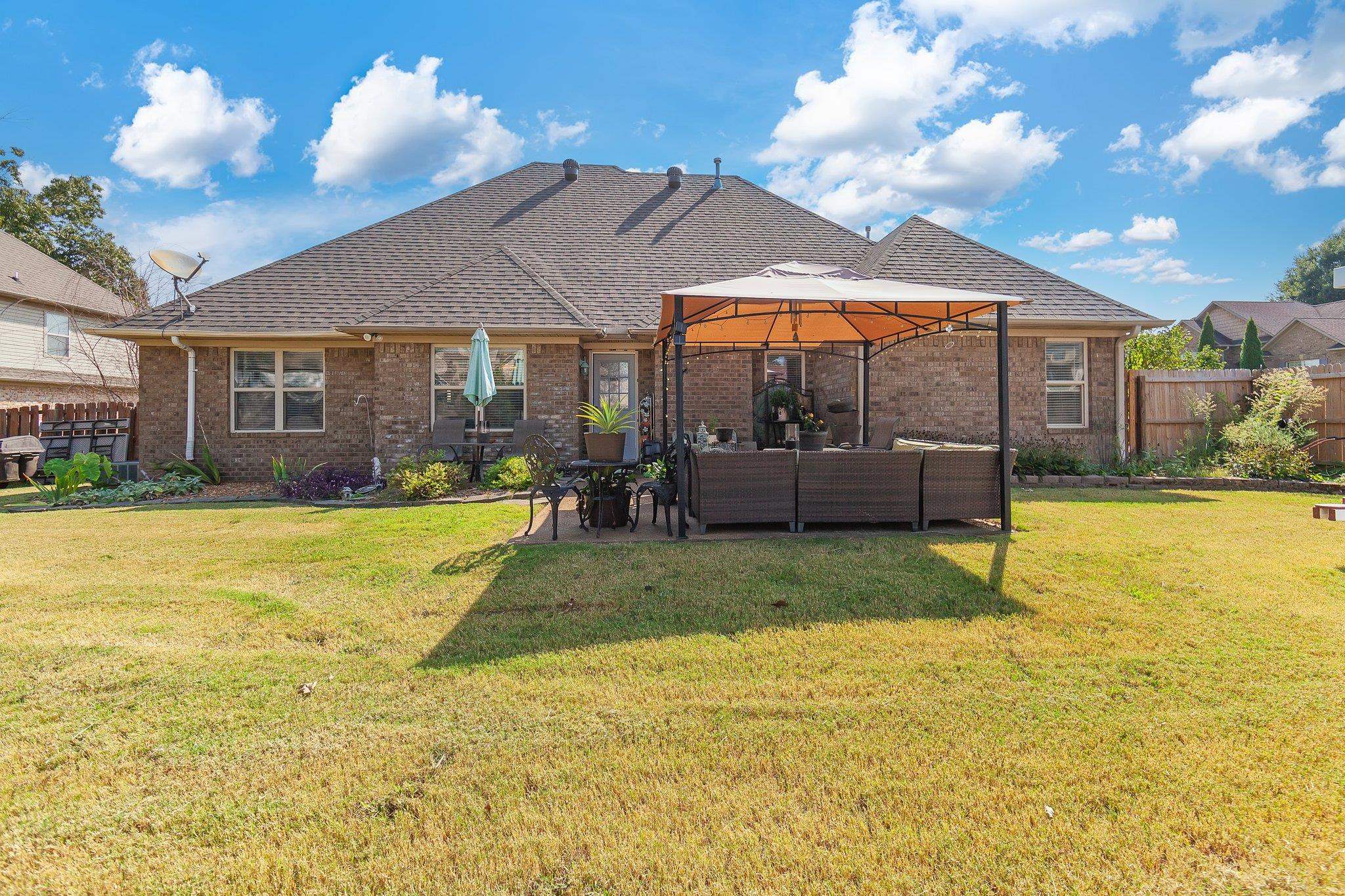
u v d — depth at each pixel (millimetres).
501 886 2084
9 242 21016
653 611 4598
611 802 2492
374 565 5953
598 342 13023
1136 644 3926
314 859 2213
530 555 6250
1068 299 12617
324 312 12773
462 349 12461
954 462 7211
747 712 3168
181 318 12445
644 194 16922
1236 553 5969
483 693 3383
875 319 9633
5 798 2541
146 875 2139
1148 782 2574
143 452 12750
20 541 7062
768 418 12758
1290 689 3314
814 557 5977
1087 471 11070
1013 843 2250
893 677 3527
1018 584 5102
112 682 3523
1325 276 62500
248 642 4105
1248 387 12367
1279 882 2061
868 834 2305
